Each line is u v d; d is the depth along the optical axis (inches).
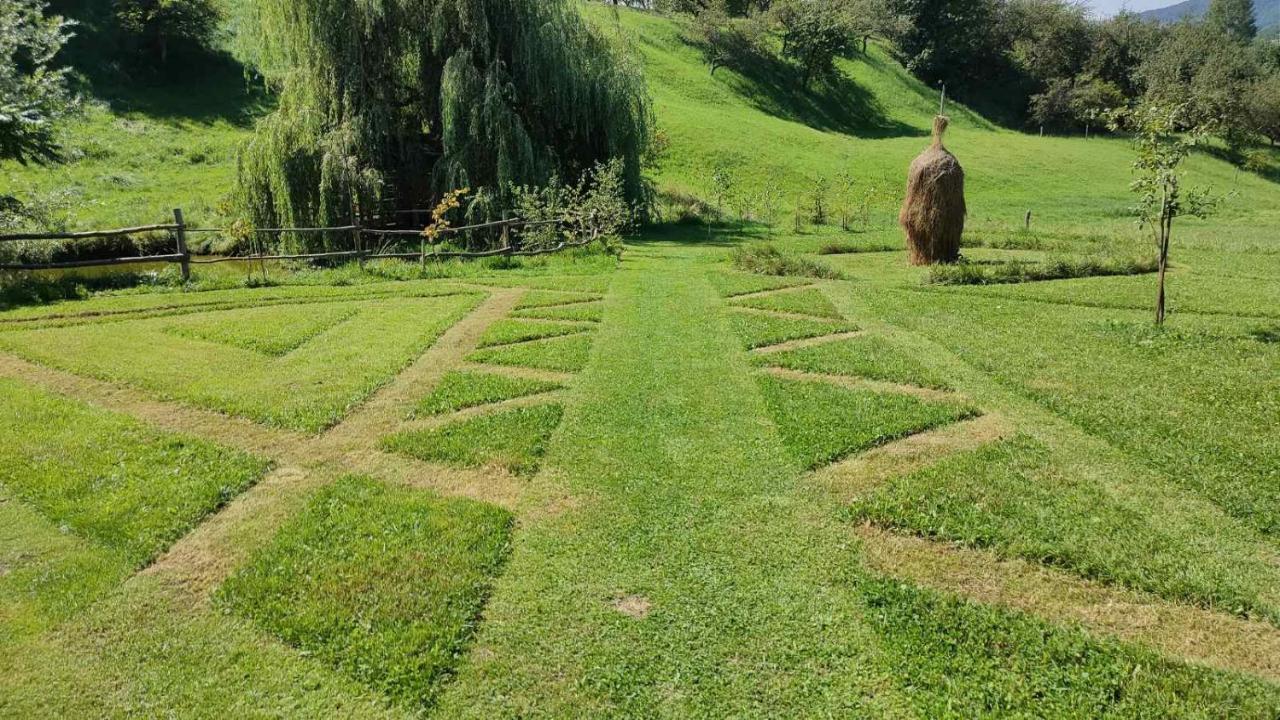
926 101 2383.1
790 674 132.0
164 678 131.6
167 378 291.9
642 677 131.6
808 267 579.8
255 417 252.2
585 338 362.6
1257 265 642.8
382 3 710.5
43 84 546.0
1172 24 2822.3
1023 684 126.6
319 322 391.2
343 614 146.7
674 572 164.1
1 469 208.2
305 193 663.1
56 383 288.2
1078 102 2252.7
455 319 404.8
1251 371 305.9
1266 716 119.8
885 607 149.4
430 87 780.0
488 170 750.5
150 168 987.3
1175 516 185.3
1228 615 148.9
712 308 440.5
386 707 125.1
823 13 2167.8
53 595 154.3
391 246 682.2
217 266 647.8
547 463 219.5
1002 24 2682.1
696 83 1884.8
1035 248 771.4
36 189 624.4
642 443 233.3
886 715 121.6
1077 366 314.2
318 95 711.7
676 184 1236.5
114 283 511.5
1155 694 124.2
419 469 215.2
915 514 184.9
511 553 171.5
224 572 163.3
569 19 829.8
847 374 305.0
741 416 257.0
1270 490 197.2
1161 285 389.1
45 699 127.2
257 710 124.3
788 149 1507.1
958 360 327.6
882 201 1280.8
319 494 196.9
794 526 183.5
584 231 712.4
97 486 198.7
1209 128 361.4
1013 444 230.4
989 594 154.8
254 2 722.2
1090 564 163.0
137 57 1235.9
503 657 136.9
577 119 842.2
